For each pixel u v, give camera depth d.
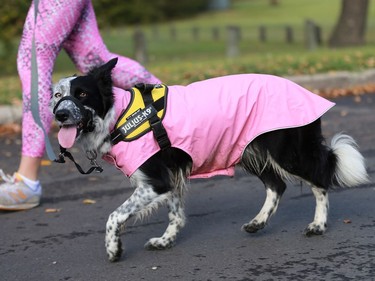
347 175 4.88
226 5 48.38
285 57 14.38
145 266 4.47
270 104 4.66
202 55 22.23
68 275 4.38
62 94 4.29
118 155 4.45
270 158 4.73
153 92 4.57
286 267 4.31
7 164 7.62
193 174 4.77
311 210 5.55
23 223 5.57
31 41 5.76
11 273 4.46
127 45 25.48
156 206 4.54
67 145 4.20
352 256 4.43
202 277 4.22
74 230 5.33
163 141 4.46
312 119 4.66
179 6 43.59
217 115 4.56
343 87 12.29
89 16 5.92
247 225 4.99
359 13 21.05
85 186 6.63
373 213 5.36
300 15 40.53
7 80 13.39
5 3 15.00
